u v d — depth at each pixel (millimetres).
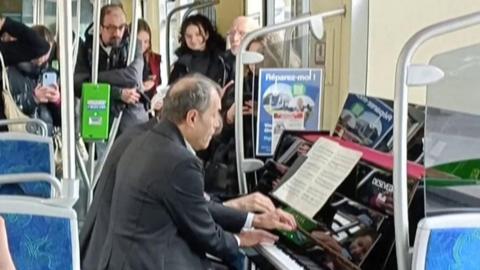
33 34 3826
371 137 2195
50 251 1757
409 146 1972
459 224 1457
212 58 4125
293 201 2277
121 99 3816
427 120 1607
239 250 2479
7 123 3219
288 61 3238
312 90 2850
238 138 2797
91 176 3586
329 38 3021
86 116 3355
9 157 3016
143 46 4535
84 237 2553
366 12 2797
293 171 2406
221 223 2348
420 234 1447
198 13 5086
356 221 1915
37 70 3850
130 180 2256
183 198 2189
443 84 1605
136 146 2344
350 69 2832
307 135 2582
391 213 1793
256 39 3174
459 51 1616
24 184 2961
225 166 3393
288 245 2236
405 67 1497
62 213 1737
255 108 2936
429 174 1589
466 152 1616
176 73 4258
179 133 2322
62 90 2004
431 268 1456
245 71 3215
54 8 5090
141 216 2201
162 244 2195
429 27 1500
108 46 4039
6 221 1731
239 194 2850
